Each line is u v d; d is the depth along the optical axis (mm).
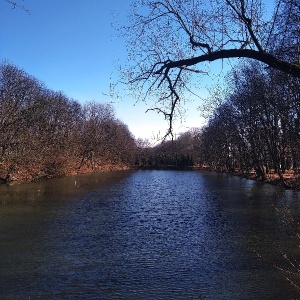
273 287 12133
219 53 6863
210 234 19344
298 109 23047
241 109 50094
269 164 54594
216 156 79062
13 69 54438
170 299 11258
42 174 53906
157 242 17844
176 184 50312
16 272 13555
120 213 25969
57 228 20766
